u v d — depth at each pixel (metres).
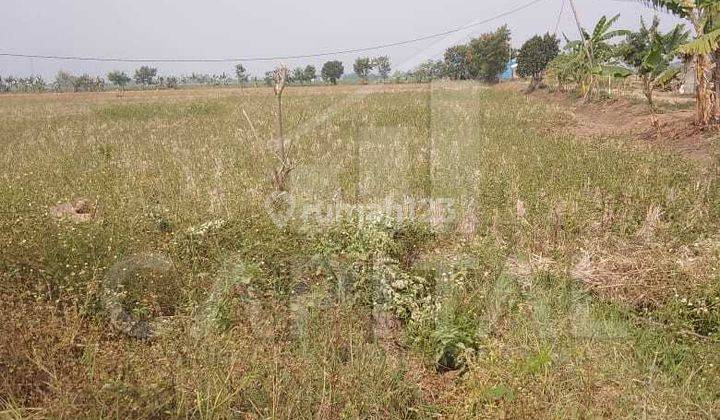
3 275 3.95
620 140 11.85
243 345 3.28
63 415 2.63
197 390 2.82
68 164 9.62
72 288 3.76
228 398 2.83
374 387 3.06
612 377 3.21
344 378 3.05
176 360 3.05
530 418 2.79
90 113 20.72
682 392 3.05
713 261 4.52
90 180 7.98
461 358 3.54
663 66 13.03
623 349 3.52
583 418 2.86
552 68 22.38
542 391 2.96
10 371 2.95
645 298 4.22
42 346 3.14
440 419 3.05
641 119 15.22
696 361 3.44
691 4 11.32
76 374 2.87
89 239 4.50
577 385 3.06
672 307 3.96
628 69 17.83
